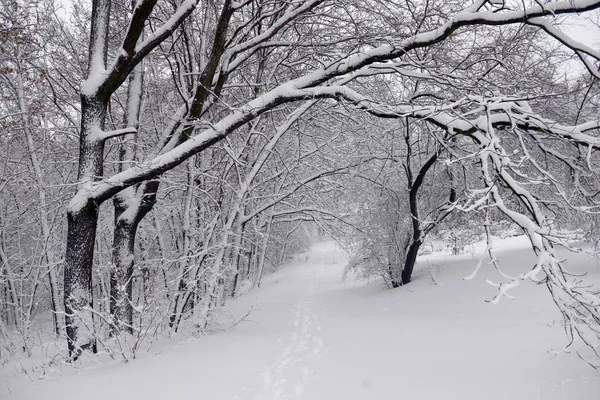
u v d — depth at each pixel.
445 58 8.15
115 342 6.74
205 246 8.36
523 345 5.89
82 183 6.09
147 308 6.35
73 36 9.42
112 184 5.94
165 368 5.39
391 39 5.83
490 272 12.36
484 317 8.41
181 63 8.82
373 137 11.52
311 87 6.40
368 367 5.48
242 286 20.95
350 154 12.47
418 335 7.21
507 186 4.68
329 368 5.56
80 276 6.11
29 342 9.07
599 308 3.92
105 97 6.31
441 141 6.41
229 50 7.07
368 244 14.78
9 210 11.26
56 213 10.16
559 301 4.07
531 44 8.01
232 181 10.88
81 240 6.09
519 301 9.27
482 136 5.41
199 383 4.85
